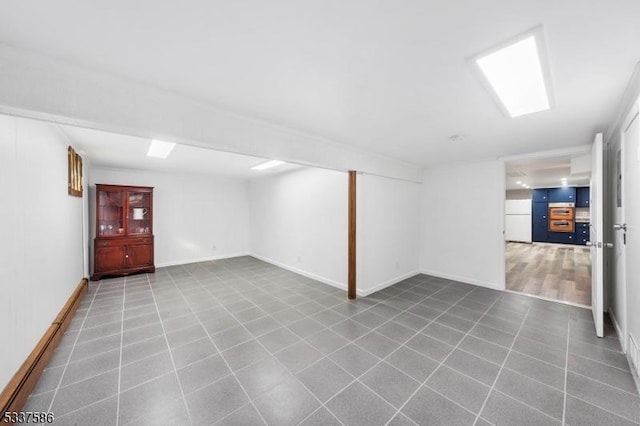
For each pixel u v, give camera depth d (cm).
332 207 448
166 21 119
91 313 325
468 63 153
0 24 120
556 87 179
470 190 446
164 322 300
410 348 242
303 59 151
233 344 251
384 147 349
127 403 174
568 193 901
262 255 669
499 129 272
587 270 543
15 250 181
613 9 107
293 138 284
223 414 165
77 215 375
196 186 645
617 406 169
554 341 252
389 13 113
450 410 167
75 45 137
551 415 162
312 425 156
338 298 381
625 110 208
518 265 595
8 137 176
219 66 158
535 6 108
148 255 530
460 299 373
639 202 185
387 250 438
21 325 186
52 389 186
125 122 176
